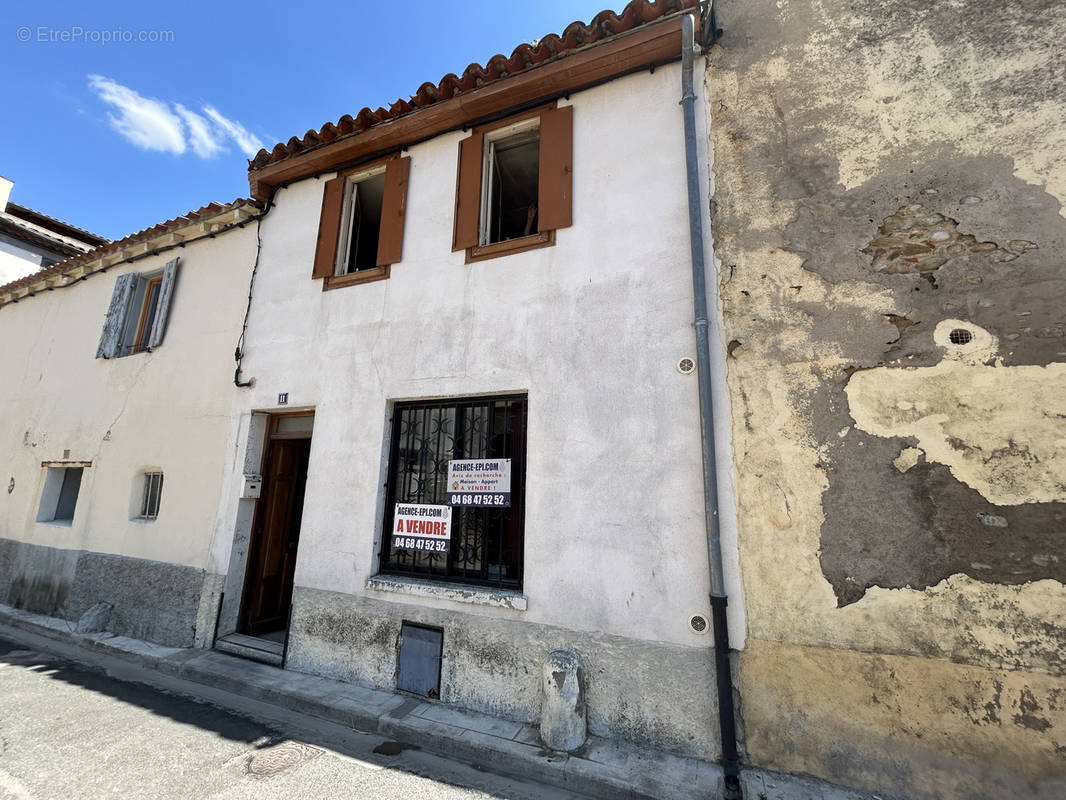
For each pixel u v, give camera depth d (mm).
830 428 3377
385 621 4543
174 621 5746
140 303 7828
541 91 4844
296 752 3590
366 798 3059
